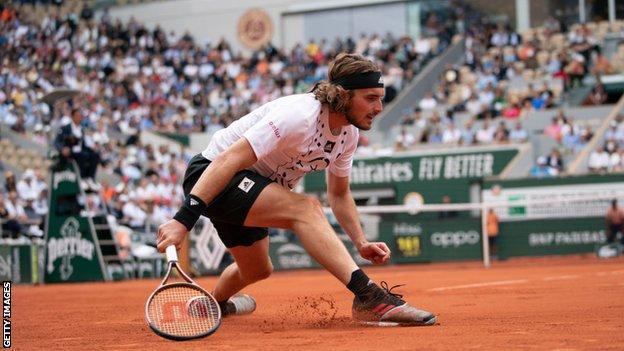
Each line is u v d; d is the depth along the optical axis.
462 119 43.69
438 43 52.91
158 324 6.86
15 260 25.30
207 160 7.89
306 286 17.89
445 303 11.12
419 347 5.98
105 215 25.56
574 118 41.94
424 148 40.72
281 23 58.38
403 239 34.34
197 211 7.13
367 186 38.00
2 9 54.47
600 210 33.22
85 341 7.38
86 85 49.16
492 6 54.22
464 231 33.84
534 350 5.73
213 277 27.73
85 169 24.88
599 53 49.34
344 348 6.04
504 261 33.56
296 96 7.47
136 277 28.00
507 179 34.03
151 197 35.69
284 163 7.69
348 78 7.31
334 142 7.65
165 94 51.59
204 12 59.50
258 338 6.98
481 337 6.57
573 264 28.58
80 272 24.58
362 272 7.62
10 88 44.75
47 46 52.53
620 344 5.97
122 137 44.88
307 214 7.56
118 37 55.41
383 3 56.16
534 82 46.28
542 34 50.97
